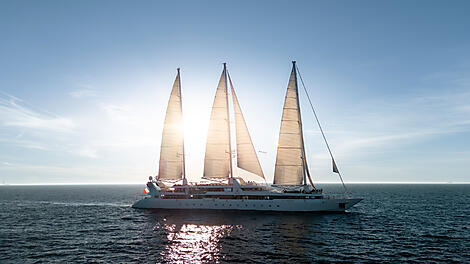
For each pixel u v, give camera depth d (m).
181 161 54.88
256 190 48.69
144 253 27.69
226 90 52.09
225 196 49.47
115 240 32.91
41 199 109.19
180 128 55.34
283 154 48.47
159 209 53.34
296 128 48.72
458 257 26.61
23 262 25.33
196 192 51.25
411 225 42.31
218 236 33.78
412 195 124.94
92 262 25.16
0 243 32.03
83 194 158.00
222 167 50.97
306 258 25.73
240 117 50.78
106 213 56.84
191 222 42.19
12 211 62.56
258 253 27.19
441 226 41.75
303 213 46.62
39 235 36.00
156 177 54.78
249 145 50.31
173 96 55.22
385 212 57.56
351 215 48.78
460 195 124.56
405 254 27.36
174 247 29.56
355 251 28.06
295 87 49.06
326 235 34.16
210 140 51.25
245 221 42.16
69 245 30.92
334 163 46.94
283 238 32.66
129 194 158.12
